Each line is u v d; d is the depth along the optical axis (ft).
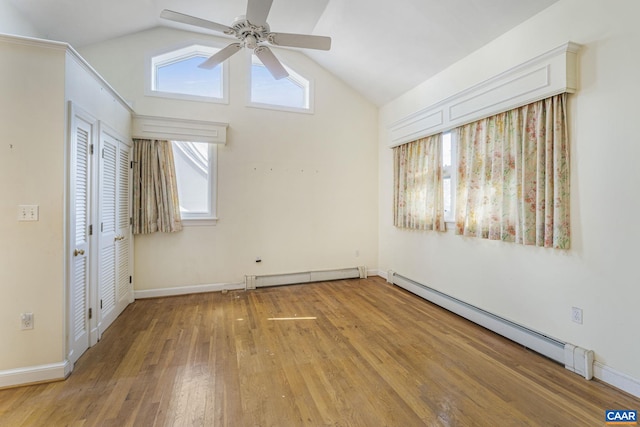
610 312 6.59
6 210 6.42
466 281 10.54
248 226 13.85
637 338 6.18
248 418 5.56
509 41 8.87
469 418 5.58
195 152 13.24
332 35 12.26
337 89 15.39
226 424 5.41
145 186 11.93
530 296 8.33
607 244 6.64
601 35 6.70
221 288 13.43
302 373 7.04
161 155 12.10
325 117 15.16
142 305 11.56
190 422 5.44
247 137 13.78
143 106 12.26
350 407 5.87
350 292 13.41
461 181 10.56
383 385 6.59
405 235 13.97
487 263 9.72
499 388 6.48
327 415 5.65
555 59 7.25
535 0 7.72
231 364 7.41
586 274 7.03
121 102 10.41
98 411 5.71
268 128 14.12
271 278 14.08
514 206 8.71
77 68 7.35
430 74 12.06
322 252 15.20
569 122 7.34
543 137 7.82
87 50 11.56
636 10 6.14
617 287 6.48
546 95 7.48
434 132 11.50
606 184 6.65
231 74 13.51
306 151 14.82
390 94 14.62
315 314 10.78
